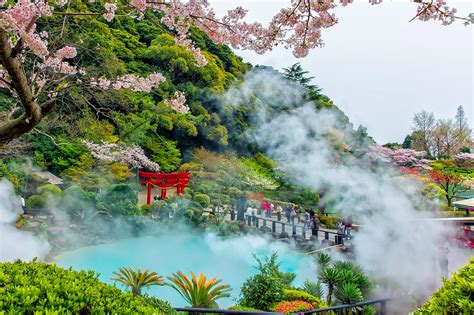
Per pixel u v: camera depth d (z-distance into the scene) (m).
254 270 11.95
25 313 2.15
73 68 5.89
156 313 2.67
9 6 3.08
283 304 6.50
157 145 23.72
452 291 2.67
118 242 13.95
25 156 17.47
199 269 11.79
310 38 3.76
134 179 22.88
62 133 17.77
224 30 3.98
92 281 2.88
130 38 28.06
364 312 6.45
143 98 22.75
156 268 11.63
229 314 4.83
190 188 21.62
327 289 8.30
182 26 4.12
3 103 12.39
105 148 15.53
